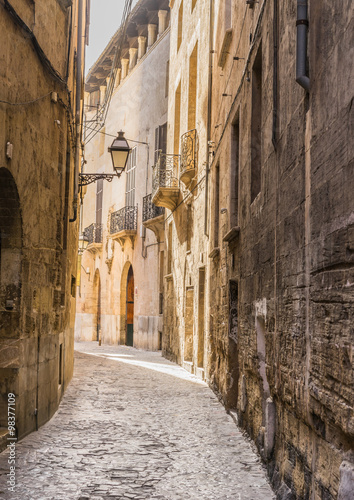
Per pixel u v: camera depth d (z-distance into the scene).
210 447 7.73
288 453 5.35
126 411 10.44
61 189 9.99
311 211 4.57
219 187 13.38
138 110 30.42
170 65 24.03
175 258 21.67
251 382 8.00
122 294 32.41
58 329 10.20
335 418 3.77
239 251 9.32
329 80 4.12
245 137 8.87
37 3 8.25
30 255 7.96
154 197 21.95
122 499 5.57
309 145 4.70
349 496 3.39
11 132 7.03
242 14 9.53
